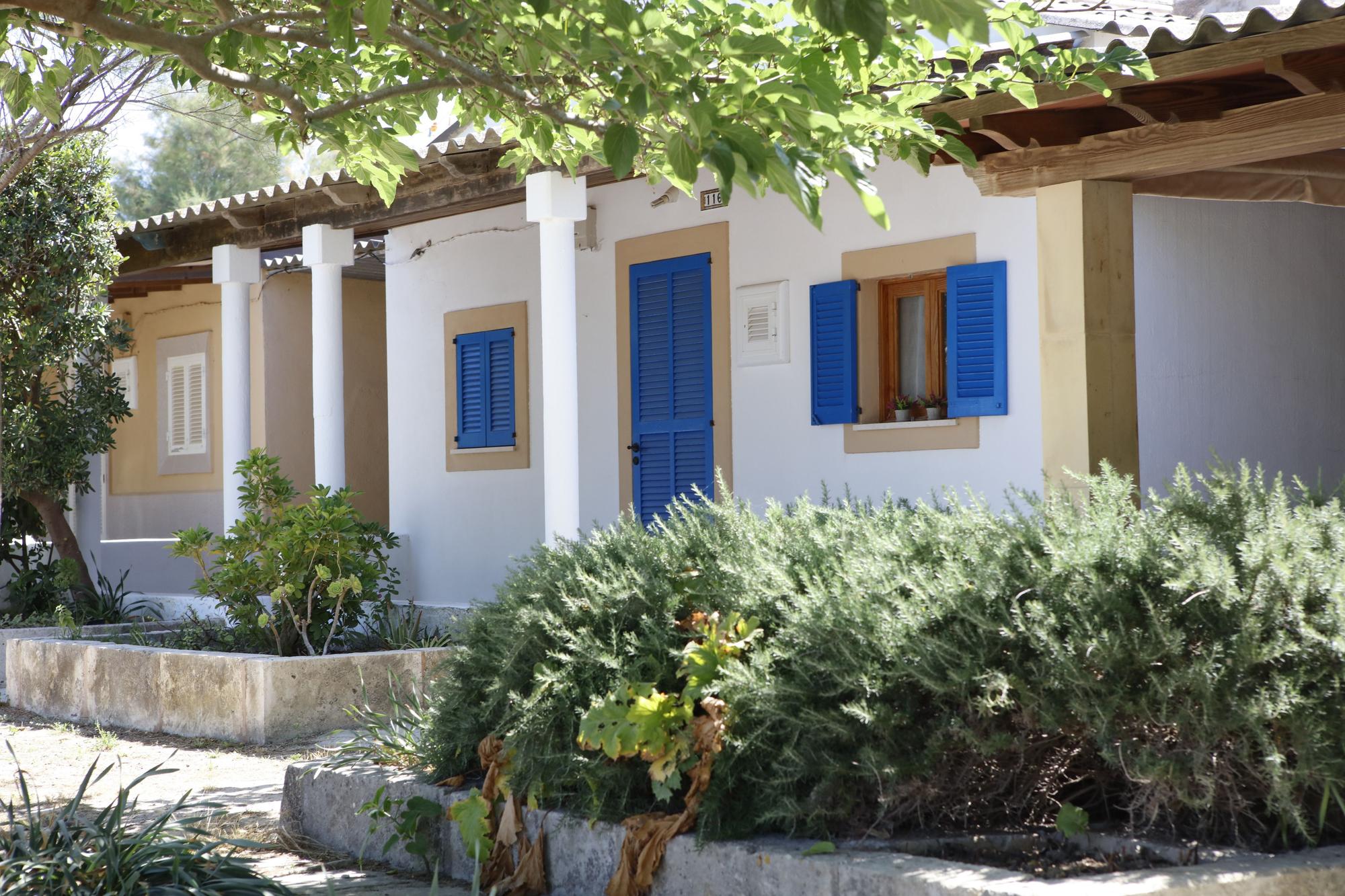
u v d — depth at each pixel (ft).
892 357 30.12
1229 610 12.16
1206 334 26.66
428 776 17.92
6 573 46.83
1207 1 26.45
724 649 14.61
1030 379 26.89
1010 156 20.20
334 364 36.70
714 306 32.81
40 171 40.88
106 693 31.76
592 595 16.02
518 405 37.81
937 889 11.47
